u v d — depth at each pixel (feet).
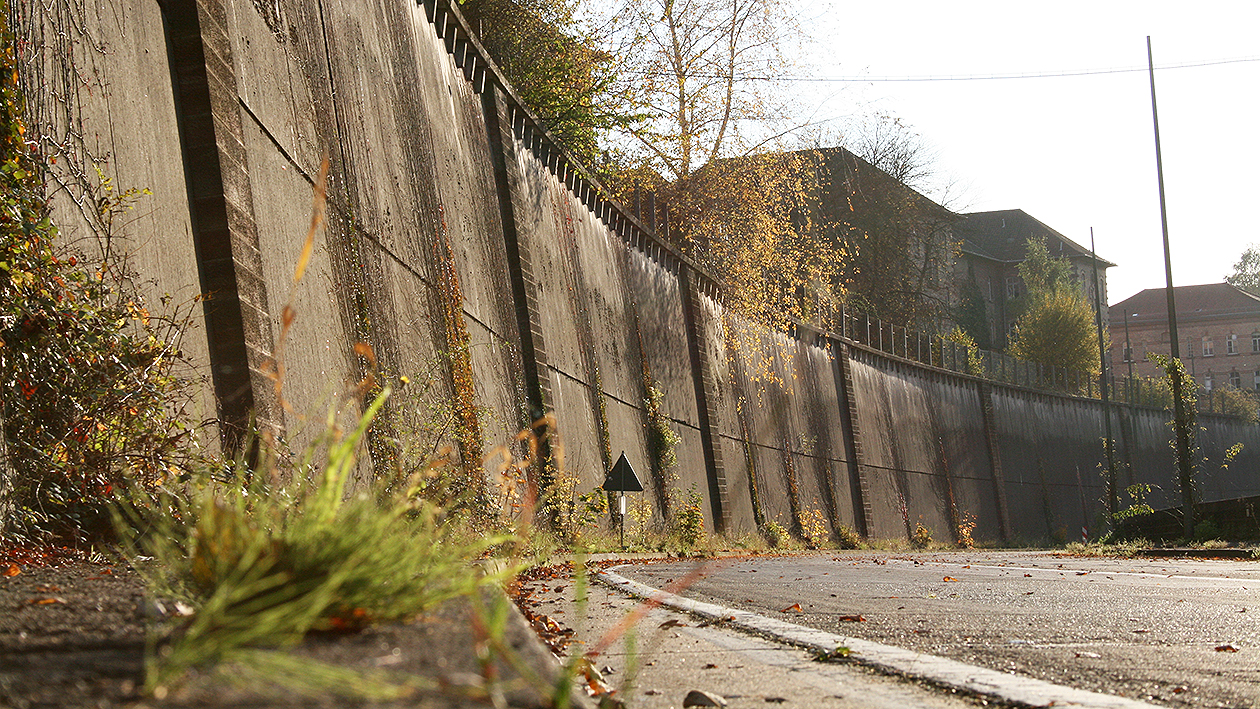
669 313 102.27
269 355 32.09
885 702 11.39
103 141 25.95
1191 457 104.94
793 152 120.26
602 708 9.15
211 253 30.63
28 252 21.21
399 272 48.24
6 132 21.31
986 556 76.84
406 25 56.39
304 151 39.47
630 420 85.87
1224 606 25.23
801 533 117.29
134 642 7.95
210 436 28.25
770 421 118.83
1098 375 255.70
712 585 32.48
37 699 5.76
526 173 73.61
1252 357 426.92
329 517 8.33
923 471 158.81
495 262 64.80
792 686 12.48
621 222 95.14
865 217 213.25
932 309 237.66
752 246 118.52
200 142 31.09
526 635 7.99
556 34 100.48
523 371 65.62
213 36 32.14
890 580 36.50
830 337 139.95
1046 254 317.01
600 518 71.31
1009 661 14.76
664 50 110.22
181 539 10.09
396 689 5.65
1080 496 211.41
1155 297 453.17
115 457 22.18
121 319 23.91
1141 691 12.23
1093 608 24.41
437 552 9.23
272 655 6.11
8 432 19.94
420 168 54.29
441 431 46.62
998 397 191.42
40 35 23.53
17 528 19.21
